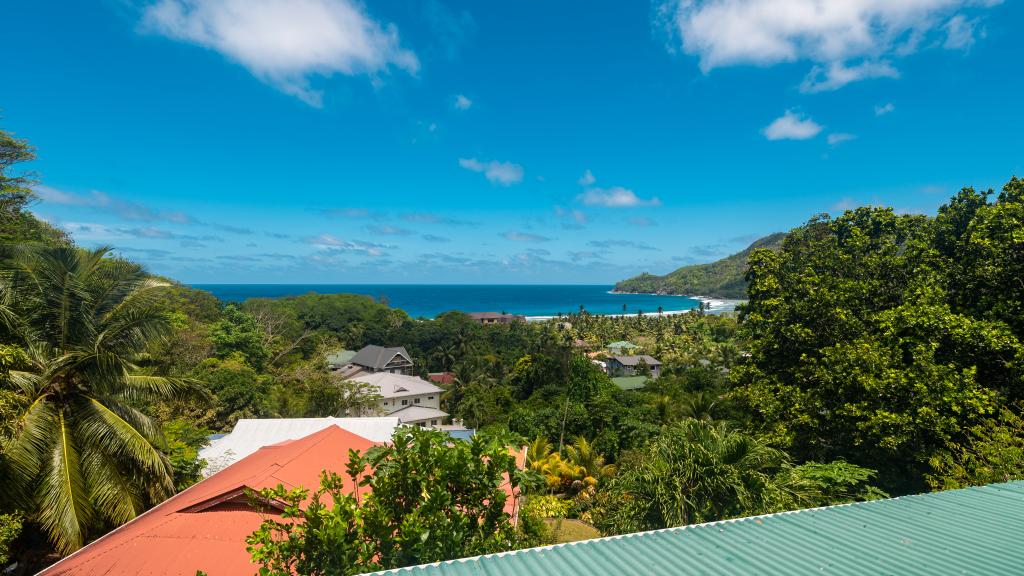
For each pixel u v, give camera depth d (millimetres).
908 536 6047
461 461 6512
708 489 10945
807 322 18000
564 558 5414
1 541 9703
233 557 7969
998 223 14586
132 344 12492
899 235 19250
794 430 16375
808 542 5859
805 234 22047
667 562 5297
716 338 108375
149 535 8680
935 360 14789
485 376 64812
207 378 30250
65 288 11359
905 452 14719
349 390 38188
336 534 5207
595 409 34688
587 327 126750
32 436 10359
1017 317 13578
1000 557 5438
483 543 6359
